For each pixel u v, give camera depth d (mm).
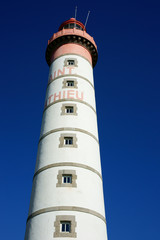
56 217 21766
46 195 23500
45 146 27781
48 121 30047
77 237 20812
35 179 26141
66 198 22875
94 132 29922
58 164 25312
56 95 32125
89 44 39469
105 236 23109
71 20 43938
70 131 27969
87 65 37062
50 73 36656
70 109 30656
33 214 23047
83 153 26609
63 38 38656
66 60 36125
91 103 32625
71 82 33531
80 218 21953
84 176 24922
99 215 23422
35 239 21234
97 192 24969
